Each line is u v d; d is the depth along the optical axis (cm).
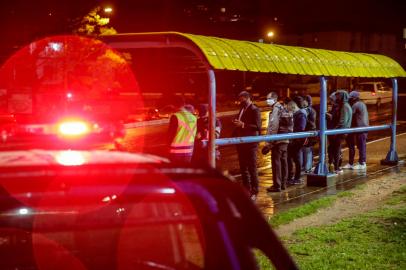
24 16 2620
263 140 1072
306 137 1290
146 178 279
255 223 277
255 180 1154
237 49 890
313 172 1352
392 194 1227
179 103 1000
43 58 2867
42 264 271
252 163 1147
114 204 270
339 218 1013
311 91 4694
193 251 271
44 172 276
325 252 795
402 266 739
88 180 273
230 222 273
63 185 270
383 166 1647
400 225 940
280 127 1249
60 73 2959
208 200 276
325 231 904
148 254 271
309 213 1046
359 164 1605
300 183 1362
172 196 274
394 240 852
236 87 4056
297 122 1325
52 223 268
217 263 268
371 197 1202
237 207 279
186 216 273
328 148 1507
